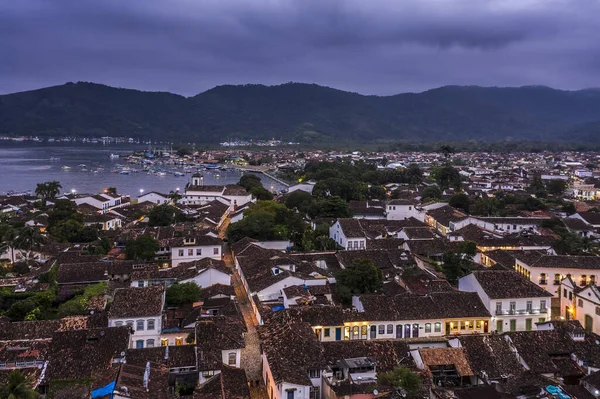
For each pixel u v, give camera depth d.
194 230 148.12
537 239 143.75
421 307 89.88
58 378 65.69
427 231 148.25
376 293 103.25
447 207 194.00
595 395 63.88
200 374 68.62
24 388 54.06
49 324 81.25
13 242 129.88
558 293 105.75
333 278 108.62
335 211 185.75
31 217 172.38
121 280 115.00
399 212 193.50
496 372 69.88
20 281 110.12
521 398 63.69
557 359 73.38
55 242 146.75
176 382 68.88
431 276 112.75
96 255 130.88
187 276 108.00
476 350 73.31
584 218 174.12
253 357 81.50
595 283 107.69
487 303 91.62
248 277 110.06
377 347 73.94
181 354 71.56
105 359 69.56
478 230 151.12
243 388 66.56
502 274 97.12
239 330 81.94
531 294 92.25
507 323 90.94
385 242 140.00
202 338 75.81
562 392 63.75
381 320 86.50
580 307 94.56
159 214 174.75
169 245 133.62
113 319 81.38
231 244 151.12
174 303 99.00
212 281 108.25
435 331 88.69
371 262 111.12
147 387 57.78
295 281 102.56
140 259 130.00
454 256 119.31
